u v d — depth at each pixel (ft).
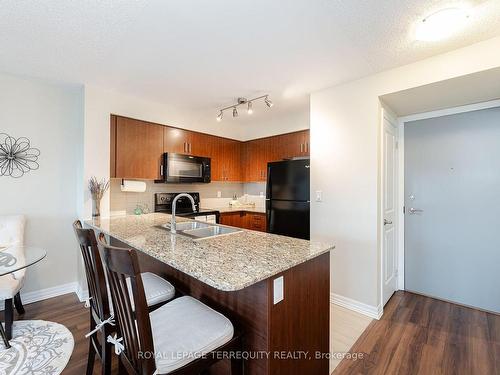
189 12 5.03
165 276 5.92
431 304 8.36
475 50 5.99
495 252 7.74
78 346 6.09
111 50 6.49
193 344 3.32
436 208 8.81
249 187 15.71
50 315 7.53
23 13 5.06
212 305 4.54
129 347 3.37
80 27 5.53
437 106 8.44
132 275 2.88
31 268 8.48
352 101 8.07
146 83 8.56
